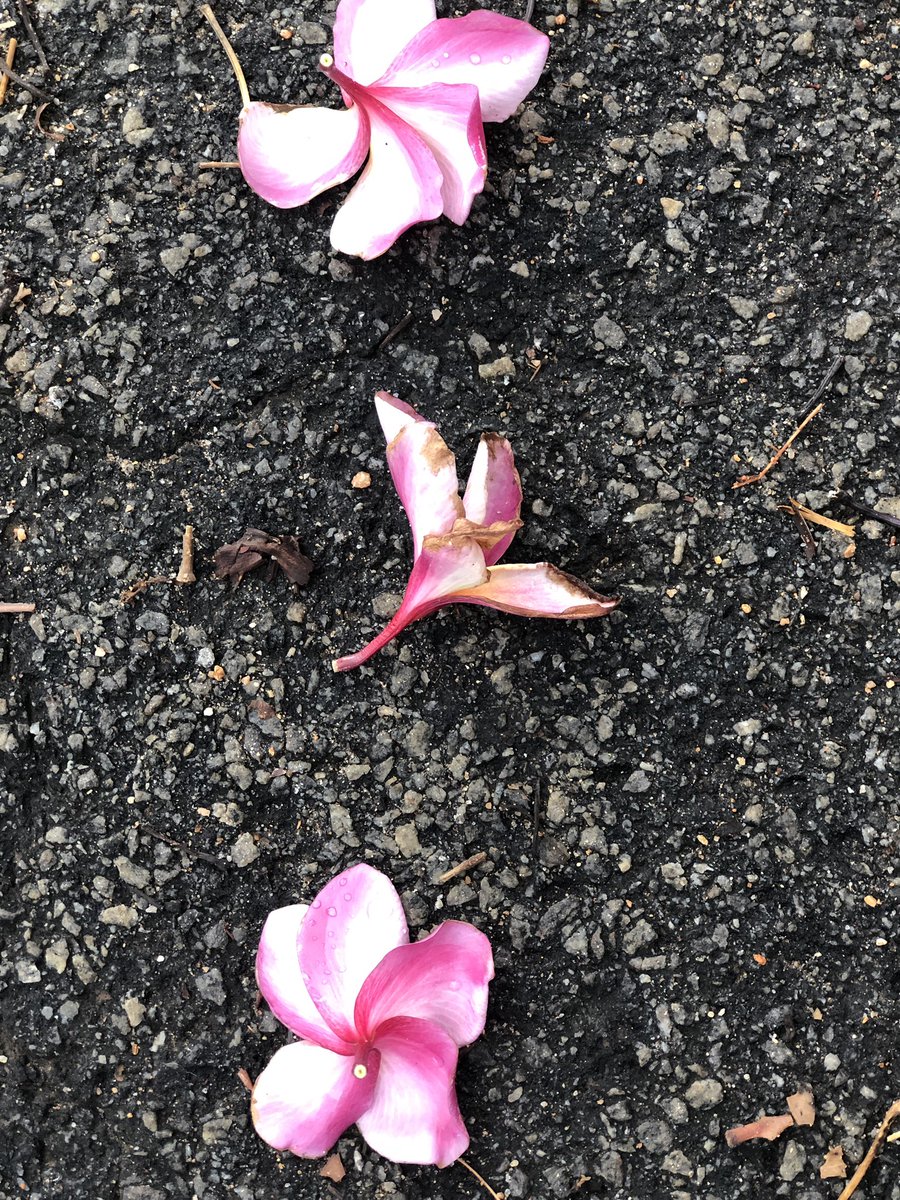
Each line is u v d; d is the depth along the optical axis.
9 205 0.36
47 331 0.36
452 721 0.35
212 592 0.35
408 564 0.35
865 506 0.36
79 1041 0.34
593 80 0.37
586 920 0.34
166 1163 0.34
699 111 0.37
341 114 0.35
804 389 0.36
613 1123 0.34
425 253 0.36
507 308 0.36
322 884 0.34
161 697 0.35
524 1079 0.34
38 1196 0.34
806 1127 0.34
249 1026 0.34
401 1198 0.33
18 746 0.35
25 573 0.35
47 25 0.37
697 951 0.34
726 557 0.36
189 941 0.34
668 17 0.37
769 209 0.36
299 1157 0.34
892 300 0.36
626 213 0.36
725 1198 0.34
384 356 0.36
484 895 0.34
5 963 0.34
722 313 0.36
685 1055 0.34
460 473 0.36
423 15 0.35
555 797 0.35
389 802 0.35
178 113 0.36
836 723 0.35
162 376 0.36
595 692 0.35
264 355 0.36
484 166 0.33
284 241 0.36
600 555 0.35
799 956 0.34
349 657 0.34
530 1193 0.34
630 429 0.36
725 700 0.35
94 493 0.36
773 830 0.35
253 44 0.37
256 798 0.35
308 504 0.35
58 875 0.35
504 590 0.32
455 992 0.32
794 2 0.37
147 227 0.36
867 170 0.37
